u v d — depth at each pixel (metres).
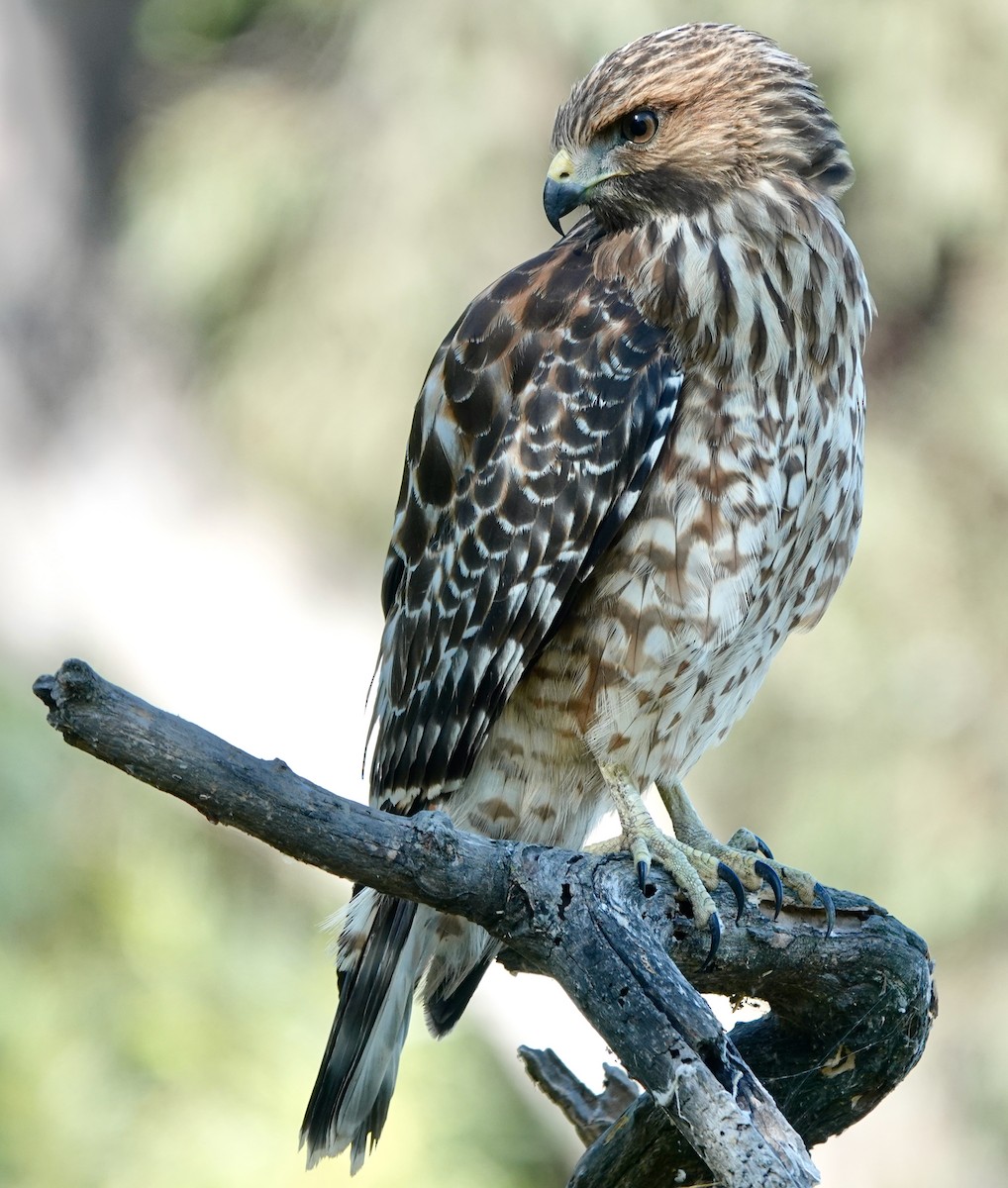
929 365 15.07
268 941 12.77
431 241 14.82
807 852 14.40
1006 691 14.34
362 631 15.55
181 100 16.38
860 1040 4.81
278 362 15.07
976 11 14.38
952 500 14.73
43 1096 10.79
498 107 14.80
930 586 14.38
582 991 4.13
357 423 14.78
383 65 15.14
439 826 4.12
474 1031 12.68
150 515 16.25
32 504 16.64
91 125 17.41
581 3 14.40
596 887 4.19
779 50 5.86
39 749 12.16
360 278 14.80
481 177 14.84
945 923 14.23
